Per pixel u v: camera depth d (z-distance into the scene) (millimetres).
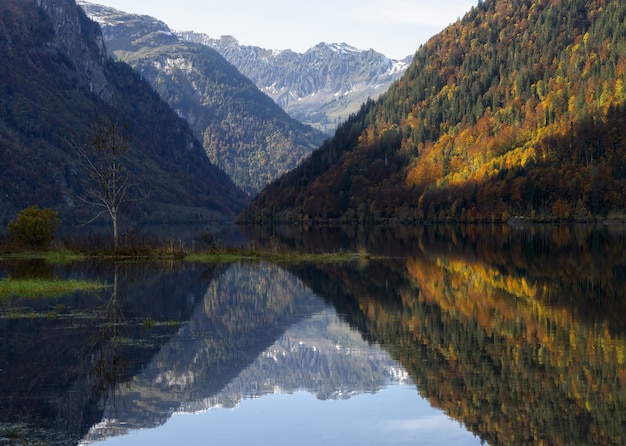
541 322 33625
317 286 48844
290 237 129125
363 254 73875
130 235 79625
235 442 18859
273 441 18938
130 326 33312
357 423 20266
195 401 22172
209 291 46156
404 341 30219
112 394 22594
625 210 175125
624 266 60969
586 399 21781
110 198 75312
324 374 25281
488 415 20625
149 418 20516
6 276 52438
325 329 33281
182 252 72000
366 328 33281
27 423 19734
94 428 19594
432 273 56594
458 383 23719
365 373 25391
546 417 20297
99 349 28281
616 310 36750
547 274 54812
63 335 30781
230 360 27219
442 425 19969
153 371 25281
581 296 42156
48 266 61312
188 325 34125
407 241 109188
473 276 53969
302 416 20953
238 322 35031
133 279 52031
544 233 129125
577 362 25797
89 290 45281
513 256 74062
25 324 33188
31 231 73562
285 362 27078
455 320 34656
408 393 22953
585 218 175750
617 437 18781
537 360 26203
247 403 22188
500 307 38219
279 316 36875
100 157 77375
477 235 126188
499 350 27906
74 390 22891
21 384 23375
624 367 25016
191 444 18594
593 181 178500
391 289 46812
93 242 78688
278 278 53750
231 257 72438
